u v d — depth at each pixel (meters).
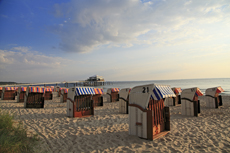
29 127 6.49
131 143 4.73
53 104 14.77
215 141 4.99
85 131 6.11
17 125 6.20
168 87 5.84
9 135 4.68
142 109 5.11
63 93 16.42
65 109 11.58
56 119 8.16
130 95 5.48
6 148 3.64
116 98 17.20
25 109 11.27
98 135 5.61
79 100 9.12
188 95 9.17
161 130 5.78
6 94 18.34
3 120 5.49
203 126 6.77
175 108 12.14
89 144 4.76
